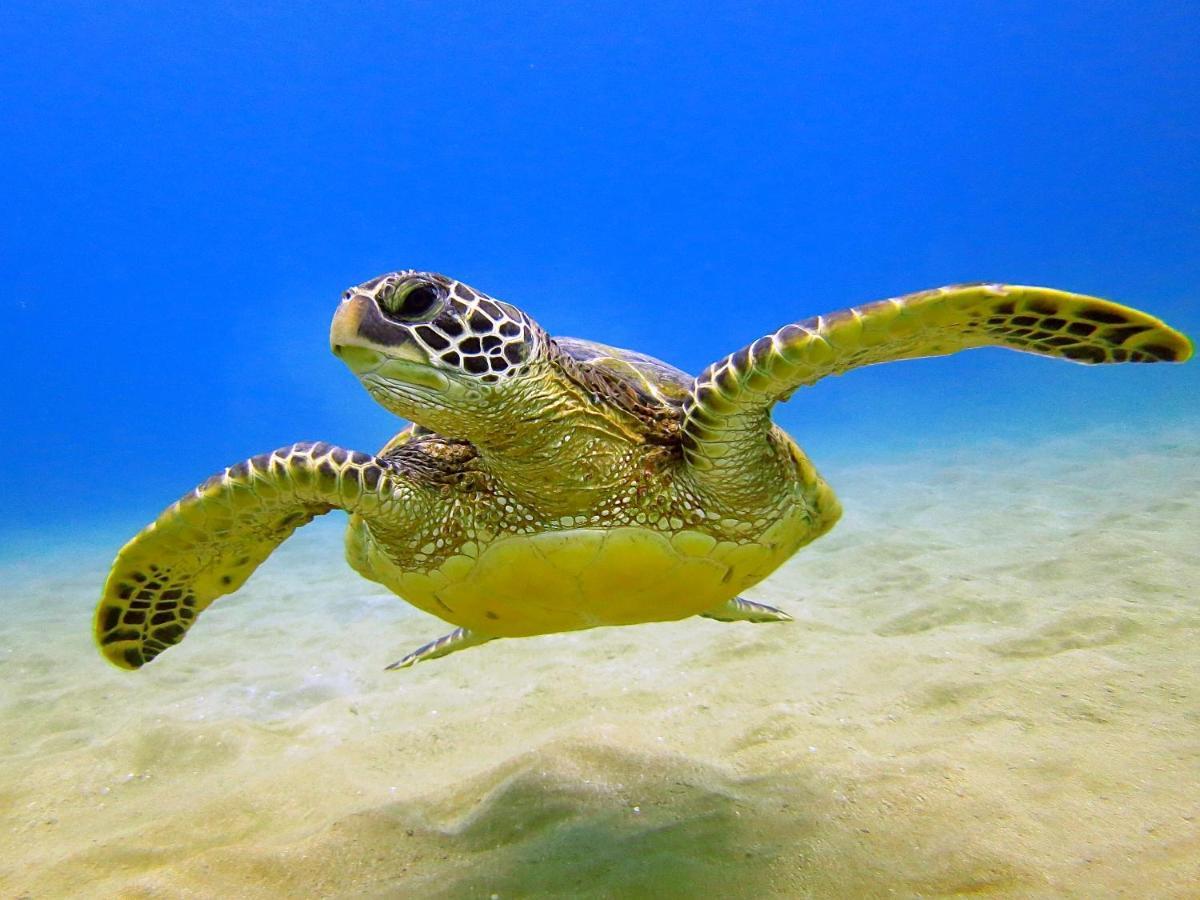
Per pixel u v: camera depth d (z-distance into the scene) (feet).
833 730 2.37
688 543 1.97
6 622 5.25
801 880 1.67
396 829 2.04
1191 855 1.57
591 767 2.22
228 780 2.48
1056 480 6.28
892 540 4.87
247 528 2.06
